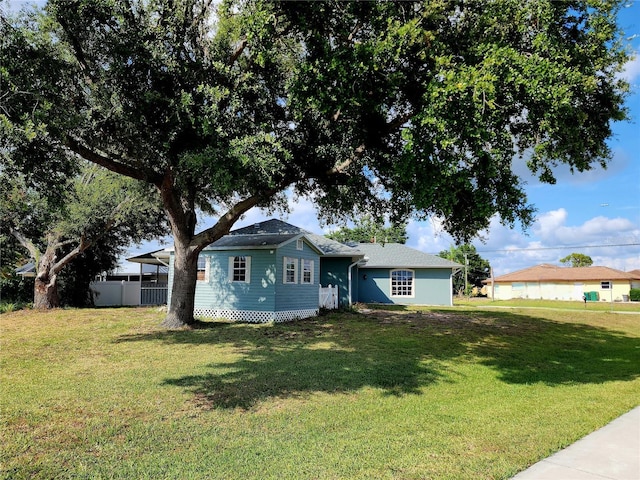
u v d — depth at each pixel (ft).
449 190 26.11
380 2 26.25
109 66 32.50
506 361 33.78
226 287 55.62
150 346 35.12
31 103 27.12
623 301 127.85
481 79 21.62
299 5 27.25
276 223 70.38
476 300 138.00
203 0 36.52
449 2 25.08
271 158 31.01
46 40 30.25
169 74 33.09
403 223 40.57
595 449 15.51
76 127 31.65
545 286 155.63
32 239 72.95
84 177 65.36
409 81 28.02
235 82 34.14
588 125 28.60
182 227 45.80
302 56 32.07
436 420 18.74
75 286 75.15
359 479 12.83
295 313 56.80
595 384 27.02
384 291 90.43
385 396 22.52
